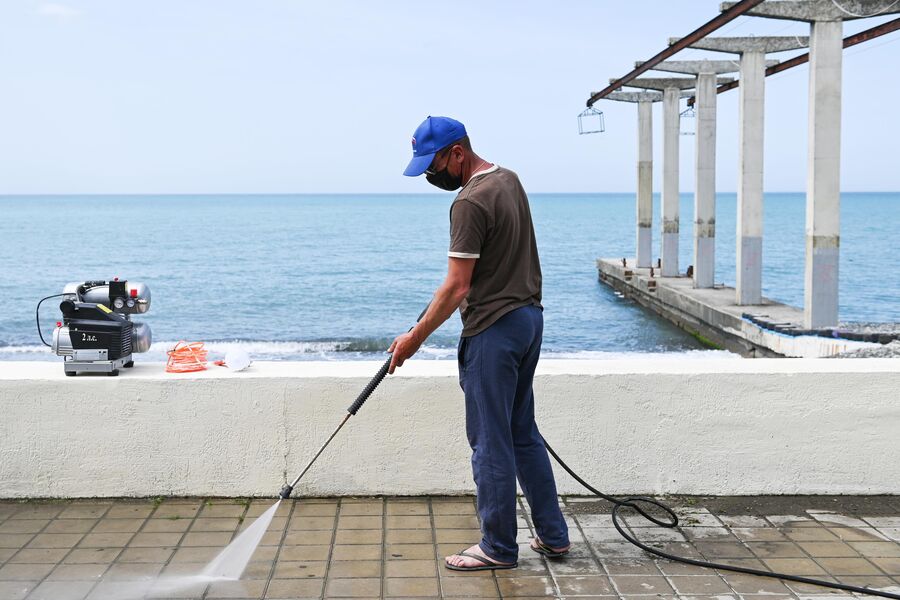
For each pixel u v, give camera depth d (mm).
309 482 4223
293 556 3561
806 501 4215
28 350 23688
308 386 4168
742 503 4195
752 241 20578
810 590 3295
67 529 3824
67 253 68500
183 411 4156
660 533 3842
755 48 19688
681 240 96750
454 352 22125
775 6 15320
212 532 3797
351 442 4207
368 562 3514
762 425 4238
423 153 3420
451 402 4199
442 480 4242
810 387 4219
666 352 21344
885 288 44156
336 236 94312
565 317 29078
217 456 4188
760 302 20828
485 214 3275
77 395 4121
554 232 107688
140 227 113062
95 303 4219
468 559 3449
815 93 15531
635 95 31906
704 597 3234
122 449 4156
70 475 4160
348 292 41562
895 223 122812
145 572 3396
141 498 4188
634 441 4242
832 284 15828
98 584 3289
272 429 4184
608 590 3289
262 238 89688
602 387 4215
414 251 71438
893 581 3355
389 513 4039
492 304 3363
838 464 4262
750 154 20188
